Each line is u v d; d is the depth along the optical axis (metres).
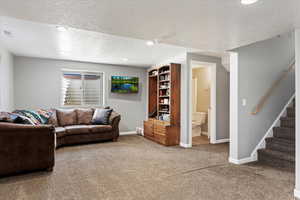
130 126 5.99
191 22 2.04
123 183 2.41
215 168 2.97
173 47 3.83
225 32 2.34
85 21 2.02
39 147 2.72
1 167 2.49
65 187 2.29
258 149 3.42
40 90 4.86
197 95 6.20
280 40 3.82
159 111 5.14
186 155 3.66
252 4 1.63
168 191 2.20
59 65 5.06
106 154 3.71
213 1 1.59
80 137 4.45
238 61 3.25
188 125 4.34
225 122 4.89
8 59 4.12
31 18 1.95
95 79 5.58
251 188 2.29
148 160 3.34
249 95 3.37
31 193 2.14
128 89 5.82
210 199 2.03
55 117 4.59
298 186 2.13
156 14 1.85
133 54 4.43
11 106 4.34
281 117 3.72
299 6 1.66
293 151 3.11
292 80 4.03
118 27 2.20
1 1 1.57
